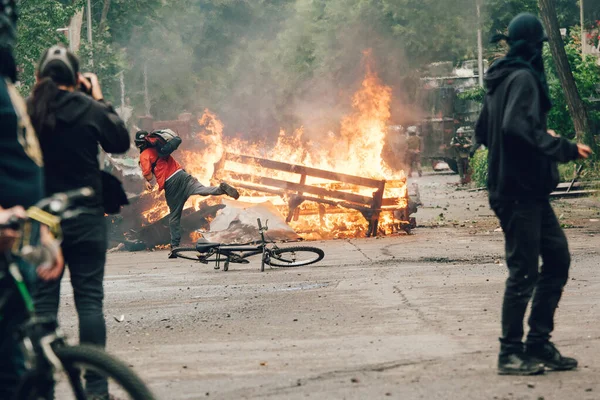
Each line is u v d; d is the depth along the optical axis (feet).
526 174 35.96
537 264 36.55
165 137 95.55
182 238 107.34
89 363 23.59
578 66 213.46
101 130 33.81
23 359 25.98
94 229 33.63
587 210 136.77
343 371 37.86
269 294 62.80
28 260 23.20
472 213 142.61
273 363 39.99
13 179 25.17
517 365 36.42
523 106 35.47
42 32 177.58
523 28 36.91
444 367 38.09
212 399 33.86
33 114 32.99
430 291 60.49
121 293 66.90
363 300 57.82
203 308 57.57
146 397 23.04
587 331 44.91
